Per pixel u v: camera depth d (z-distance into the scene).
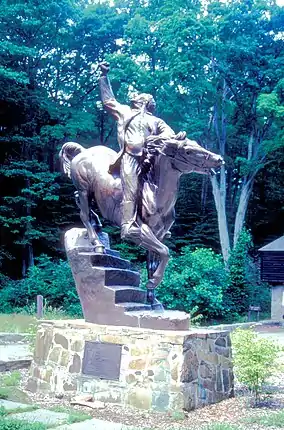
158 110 31.83
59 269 26.53
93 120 34.28
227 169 37.94
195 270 23.95
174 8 30.72
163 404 7.16
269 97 28.69
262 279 29.41
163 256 8.32
